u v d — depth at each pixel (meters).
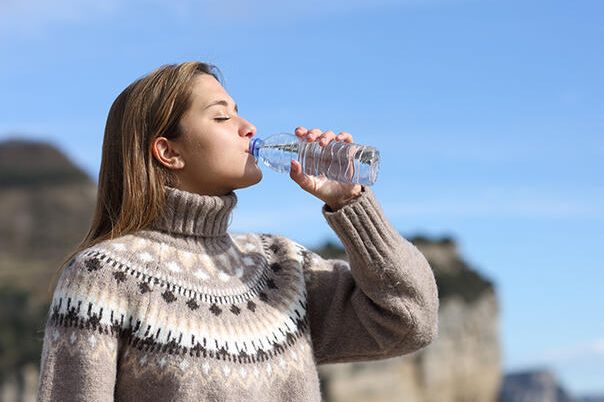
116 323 3.41
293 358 3.63
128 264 3.47
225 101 3.71
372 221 3.69
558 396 194.12
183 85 3.67
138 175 3.61
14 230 93.12
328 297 3.90
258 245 3.91
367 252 3.69
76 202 100.12
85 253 3.47
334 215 3.67
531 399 187.38
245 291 3.65
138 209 3.58
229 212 3.67
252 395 3.46
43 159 105.12
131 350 3.41
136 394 3.40
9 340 61.84
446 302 68.50
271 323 3.63
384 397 60.62
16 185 99.75
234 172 3.67
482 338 69.62
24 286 74.75
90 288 3.41
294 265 3.87
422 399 63.69
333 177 3.72
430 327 3.78
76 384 3.35
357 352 3.86
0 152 105.19
